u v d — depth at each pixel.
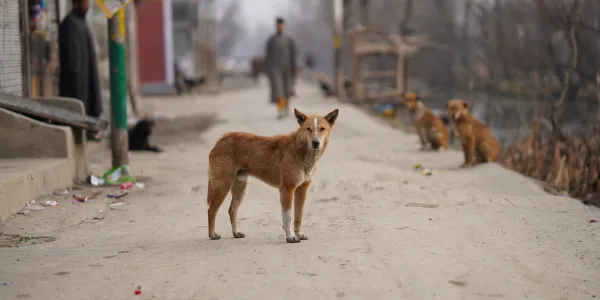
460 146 17.84
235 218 7.25
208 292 5.23
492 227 7.59
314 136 6.52
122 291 5.26
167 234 7.42
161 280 5.55
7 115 9.94
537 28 31.45
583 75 25.44
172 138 17.38
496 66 37.16
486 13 34.50
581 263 6.07
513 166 13.30
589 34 25.34
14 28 11.37
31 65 12.49
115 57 10.76
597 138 13.25
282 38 22.44
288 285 5.39
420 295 5.16
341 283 5.45
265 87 51.38
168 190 10.12
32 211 8.38
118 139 10.97
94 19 19.31
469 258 6.21
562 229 7.48
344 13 36.00
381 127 19.80
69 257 6.31
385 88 40.84
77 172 10.59
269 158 6.87
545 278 5.60
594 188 10.56
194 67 47.50
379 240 6.95
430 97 36.56
